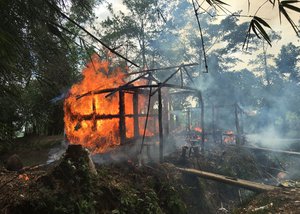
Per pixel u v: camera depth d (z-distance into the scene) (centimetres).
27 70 417
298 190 737
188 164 1119
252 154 1541
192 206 950
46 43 420
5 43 259
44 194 600
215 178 918
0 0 292
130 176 873
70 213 594
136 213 717
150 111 1373
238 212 722
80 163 716
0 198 583
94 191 684
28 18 342
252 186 820
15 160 834
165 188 870
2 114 686
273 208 638
